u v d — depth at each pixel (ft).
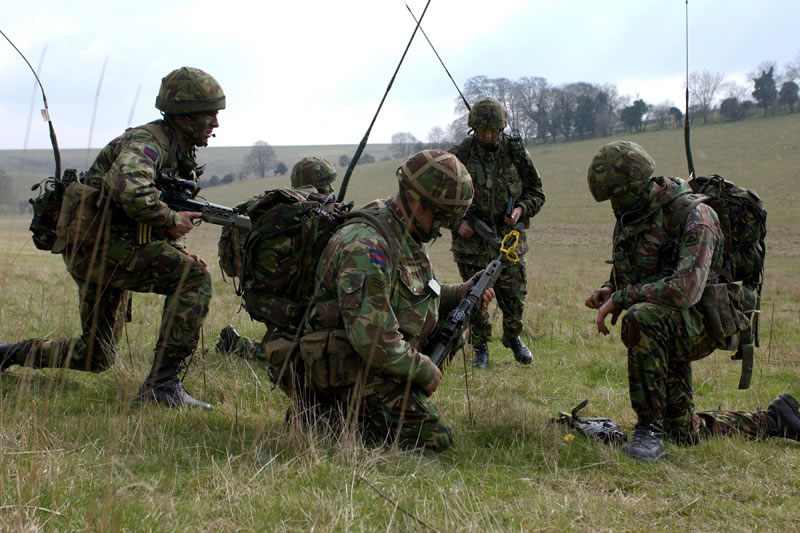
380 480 10.10
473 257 20.04
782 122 247.70
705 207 12.41
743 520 9.69
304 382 12.01
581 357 21.24
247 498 9.16
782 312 34.55
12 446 9.86
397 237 11.31
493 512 9.36
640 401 12.34
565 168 218.79
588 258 88.79
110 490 8.36
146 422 11.75
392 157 347.97
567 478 11.00
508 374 19.02
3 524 7.73
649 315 12.26
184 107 12.98
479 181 19.71
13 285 26.43
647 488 10.77
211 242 81.82
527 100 281.54
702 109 283.59
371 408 11.66
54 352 13.58
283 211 11.88
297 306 12.00
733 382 18.80
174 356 13.50
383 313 10.75
